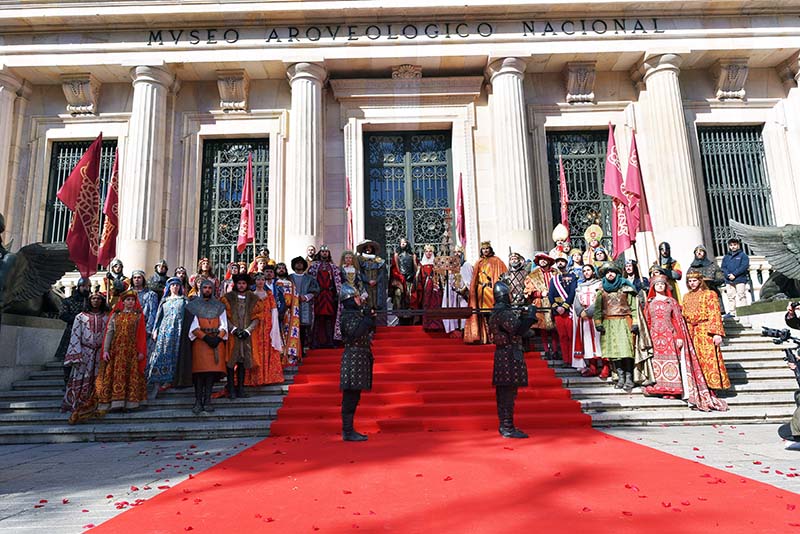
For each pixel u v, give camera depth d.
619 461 4.28
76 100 13.48
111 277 8.70
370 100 13.80
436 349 8.66
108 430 6.36
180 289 7.77
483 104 13.97
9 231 12.98
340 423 6.25
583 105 13.88
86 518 3.11
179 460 4.94
